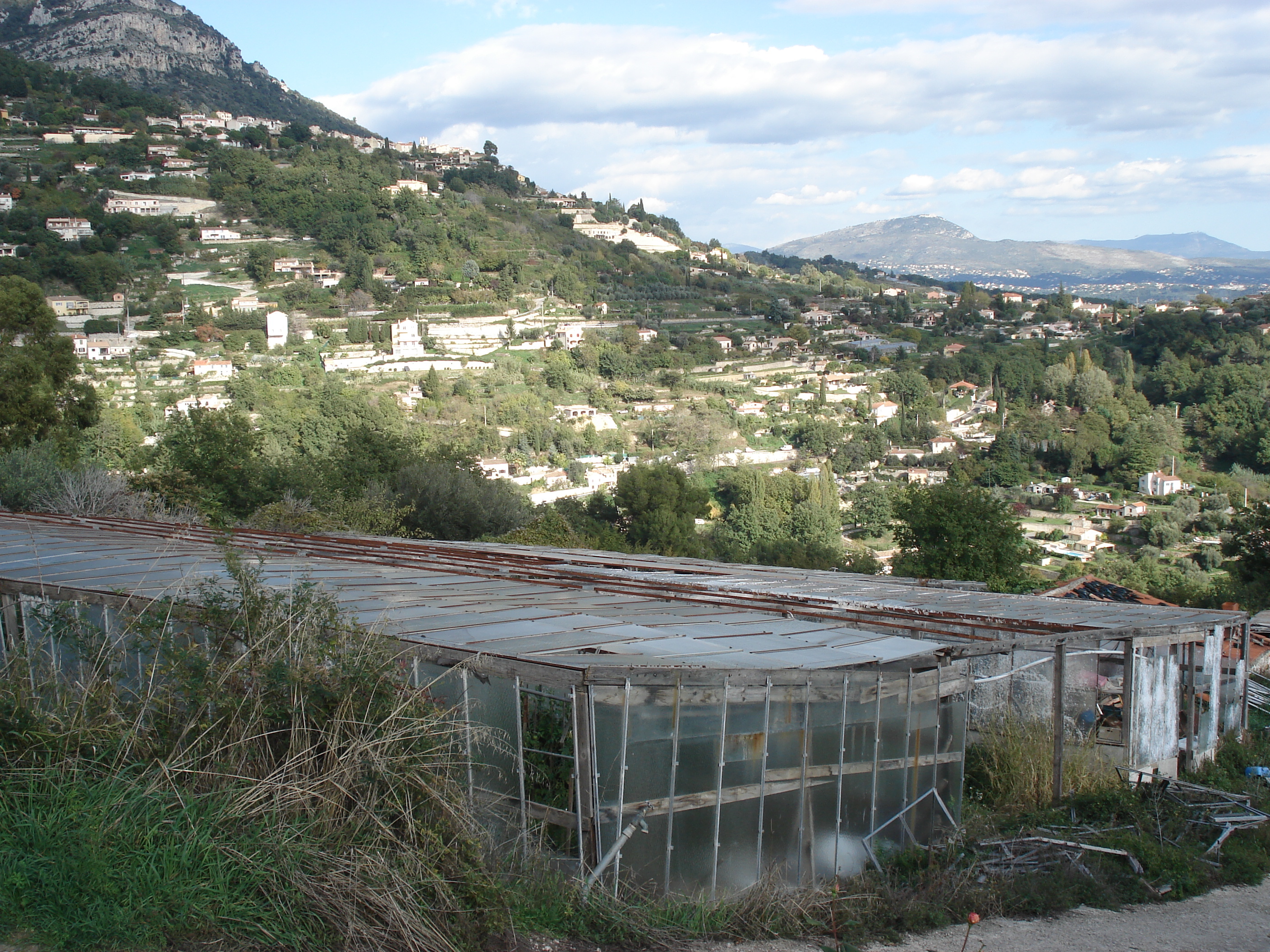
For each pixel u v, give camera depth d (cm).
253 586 611
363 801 507
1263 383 9669
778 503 7169
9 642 769
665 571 1636
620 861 575
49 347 3247
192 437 3100
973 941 589
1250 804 931
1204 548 6153
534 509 4600
